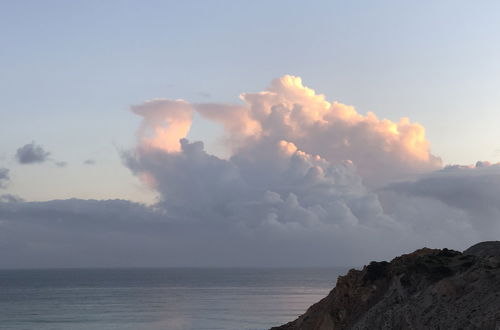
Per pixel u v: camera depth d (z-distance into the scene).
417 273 74.12
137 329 165.62
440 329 60.34
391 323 66.69
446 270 72.62
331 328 77.88
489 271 65.25
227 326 170.25
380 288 78.44
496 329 53.75
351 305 78.94
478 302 60.41
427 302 65.62
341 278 83.19
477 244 85.38
